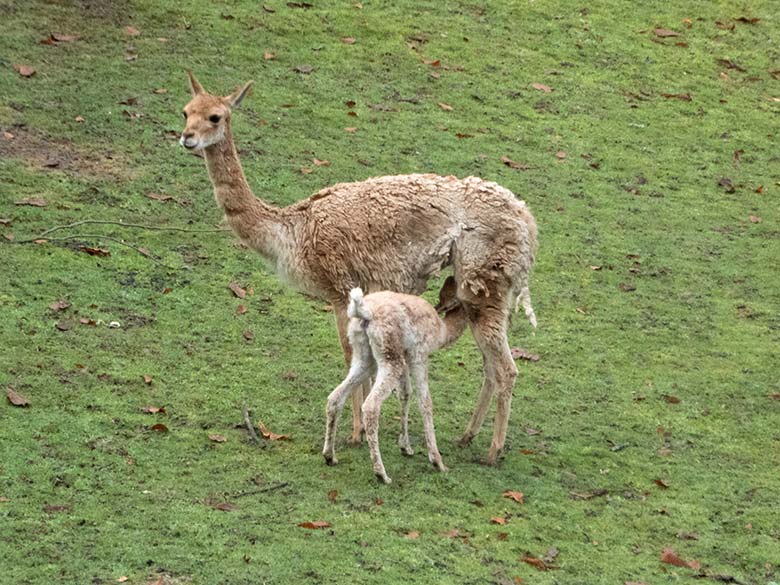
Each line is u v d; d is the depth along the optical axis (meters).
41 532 12.86
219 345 18.17
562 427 17.39
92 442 14.90
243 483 14.47
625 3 33.75
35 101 24.11
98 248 20.00
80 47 26.61
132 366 17.00
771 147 28.02
